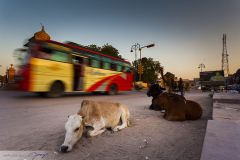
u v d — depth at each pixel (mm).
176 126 5527
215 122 4613
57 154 3473
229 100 9938
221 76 34125
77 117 3746
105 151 3637
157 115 7316
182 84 14516
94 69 16281
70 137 3516
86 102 4473
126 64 20594
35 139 4340
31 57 11930
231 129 3990
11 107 9188
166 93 6719
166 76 12422
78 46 15172
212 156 2699
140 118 6707
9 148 3771
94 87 16219
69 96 15562
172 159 3295
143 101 12703
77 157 3359
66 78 13852
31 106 9523
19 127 5430
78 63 14844
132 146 3906
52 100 12078
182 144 4031
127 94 20250
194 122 6066
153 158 3338
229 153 2801
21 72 11945
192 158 3330
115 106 5203
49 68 12773
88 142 4086
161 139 4355
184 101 6402
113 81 18453
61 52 13562
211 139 3369
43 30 27266
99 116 4555
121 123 5559
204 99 13852
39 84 12242
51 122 6070
